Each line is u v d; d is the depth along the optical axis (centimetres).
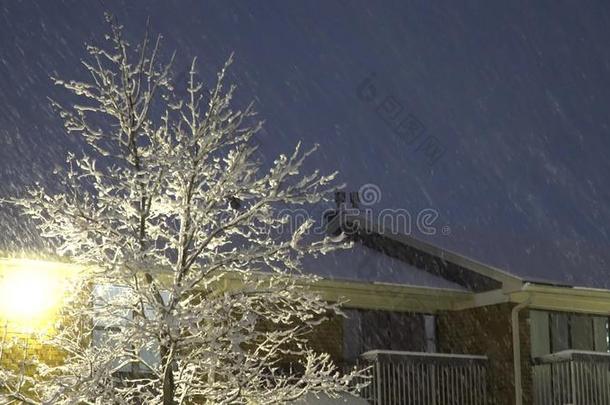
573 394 2045
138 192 1311
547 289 2105
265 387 1441
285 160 1327
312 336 1959
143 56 1372
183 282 1281
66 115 1356
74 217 1288
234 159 1321
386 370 1956
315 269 2045
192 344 1311
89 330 1395
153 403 1348
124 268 1269
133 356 1337
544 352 2167
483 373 2075
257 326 1873
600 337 2245
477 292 2155
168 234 1338
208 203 1323
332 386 1372
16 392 1304
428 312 2156
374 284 2030
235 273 1591
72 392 1248
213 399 1332
